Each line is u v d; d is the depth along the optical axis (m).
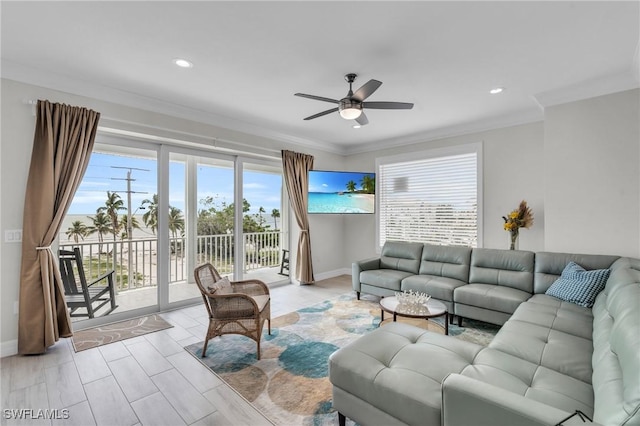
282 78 2.83
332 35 2.14
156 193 3.69
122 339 2.87
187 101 3.42
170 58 2.47
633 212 2.83
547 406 1.05
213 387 2.09
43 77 2.67
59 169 2.71
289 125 4.36
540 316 2.29
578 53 2.40
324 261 5.59
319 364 2.40
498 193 4.09
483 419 1.12
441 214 4.68
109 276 3.35
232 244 4.43
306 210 5.11
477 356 1.70
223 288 2.82
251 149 4.43
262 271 4.79
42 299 2.60
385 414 1.47
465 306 3.18
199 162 4.09
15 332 2.58
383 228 5.43
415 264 4.12
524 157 3.88
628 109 2.83
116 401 1.94
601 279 2.50
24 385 2.11
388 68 2.64
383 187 5.44
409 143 5.03
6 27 2.03
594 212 3.01
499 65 2.59
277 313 3.61
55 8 1.84
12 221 2.58
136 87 3.03
